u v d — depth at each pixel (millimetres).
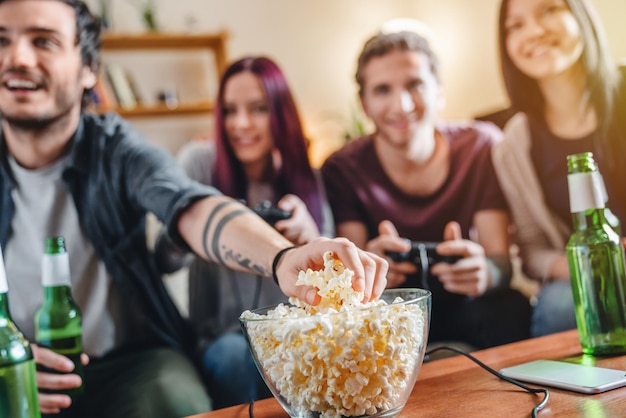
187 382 1344
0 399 607
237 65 2102
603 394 642
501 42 2107
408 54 2027
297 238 1879
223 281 1854
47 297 1247
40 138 1497
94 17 1635
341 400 559
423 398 699
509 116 2078
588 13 1979
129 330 1550
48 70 1457
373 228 2053
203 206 1128
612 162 1925
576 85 1963
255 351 611
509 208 2045
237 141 2078
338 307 635
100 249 1529
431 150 2043
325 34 2828
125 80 2451
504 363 832
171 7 2611
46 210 1545
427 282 1912
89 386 1384
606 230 816
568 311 1845
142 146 1521
